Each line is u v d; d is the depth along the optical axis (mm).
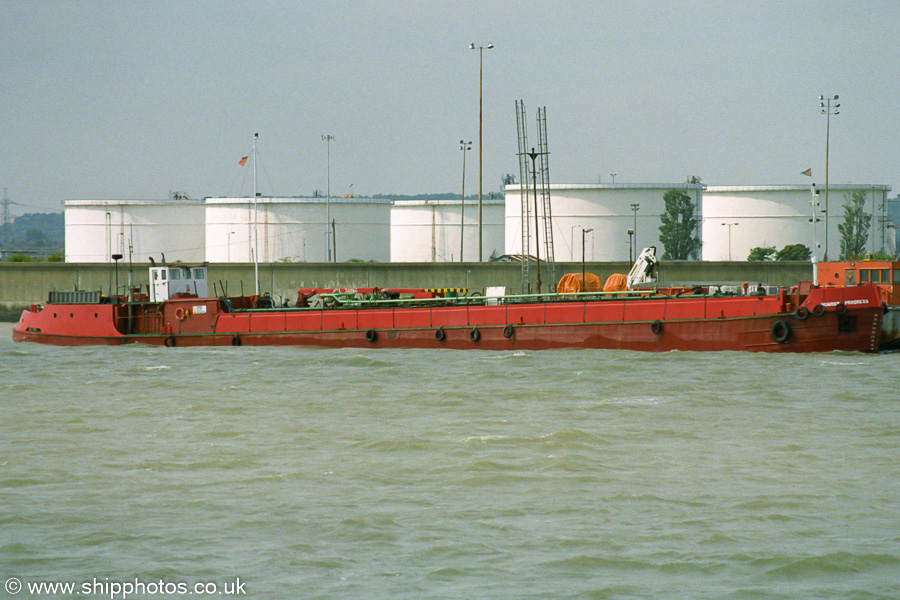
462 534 75938
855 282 191750
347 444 107500
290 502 84688
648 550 72250
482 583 66062
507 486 89375
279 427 117562
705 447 103875
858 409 123562
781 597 63406
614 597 63656
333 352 194000
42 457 102250
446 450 103688
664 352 177125
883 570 68062
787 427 113500
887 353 171625
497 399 134750
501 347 191500
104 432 115688
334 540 74812
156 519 80000
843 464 96062
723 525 77625
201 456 102188
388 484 90438
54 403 137250
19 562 70312
